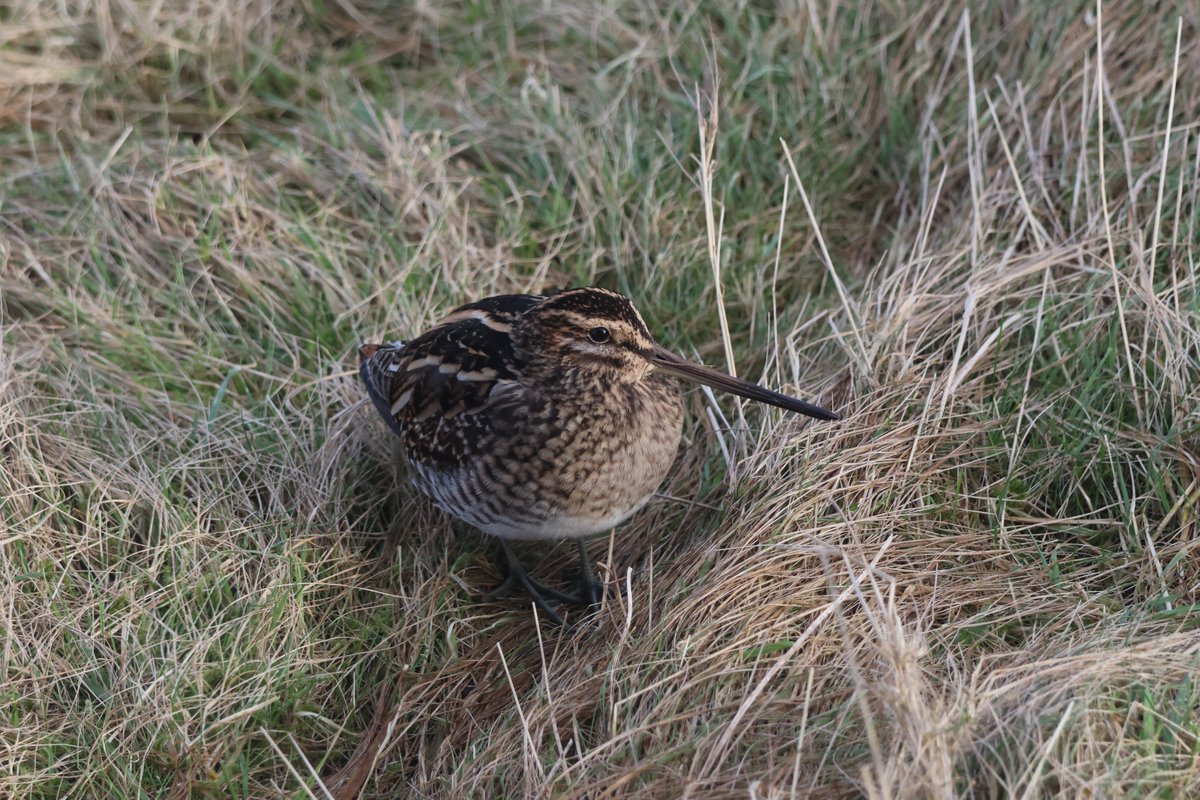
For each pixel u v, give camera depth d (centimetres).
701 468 1092
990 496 988
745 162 1329
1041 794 731
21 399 1091
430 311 1213
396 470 1098
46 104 1435
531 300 1011
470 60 1483
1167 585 908
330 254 1247
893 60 1361
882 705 789
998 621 888
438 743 936
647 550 1059
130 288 1238
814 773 775
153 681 920
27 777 884
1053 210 1177
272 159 1358
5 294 1225
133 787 885
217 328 1226
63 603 973
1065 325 1039
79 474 1062
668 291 1245
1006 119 1259
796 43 1391
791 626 891
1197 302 1023
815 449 1010
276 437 1119
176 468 1072
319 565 1022
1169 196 1139
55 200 1309
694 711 825
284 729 933
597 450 944
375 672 981
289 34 1517
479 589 1050
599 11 1462
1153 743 749
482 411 956
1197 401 970
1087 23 1276
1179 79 1230
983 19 1349
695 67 1389
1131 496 968
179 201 1307
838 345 1120
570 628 993
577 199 1308
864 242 1295
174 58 1459
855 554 933
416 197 1298
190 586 984
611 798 792
